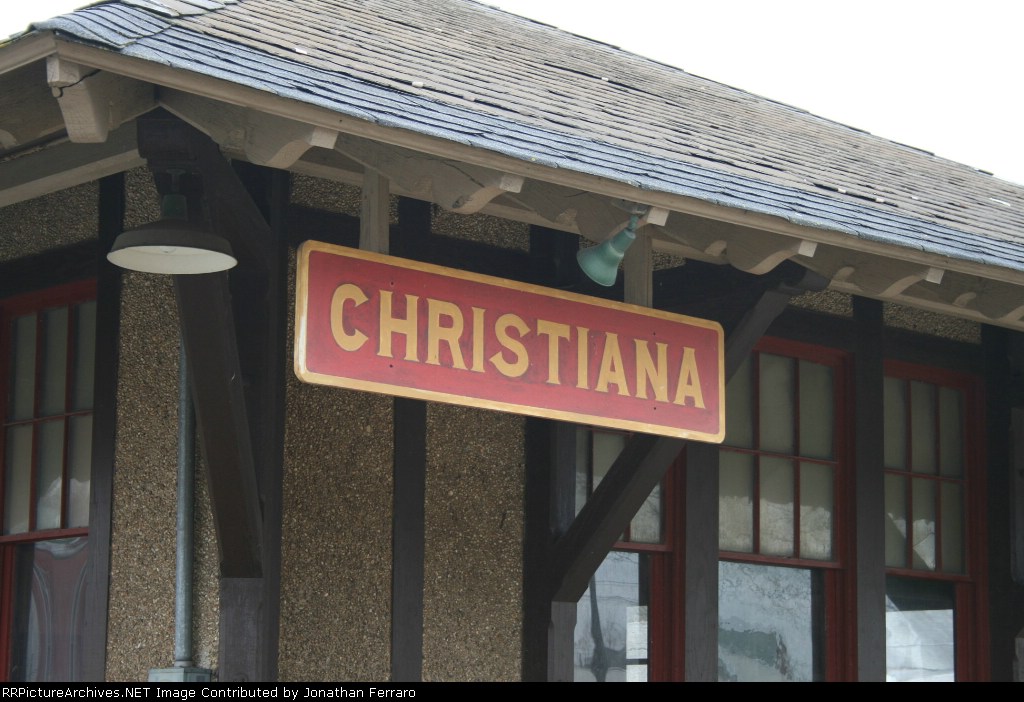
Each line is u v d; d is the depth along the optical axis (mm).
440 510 9617
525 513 10031
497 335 7777
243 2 8820
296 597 8789
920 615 12750
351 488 9180
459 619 9578
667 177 8023
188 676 8312
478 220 10047
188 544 8758
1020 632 13070
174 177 7098
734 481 11570
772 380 11961
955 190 12922
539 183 7750
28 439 10336
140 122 7000
